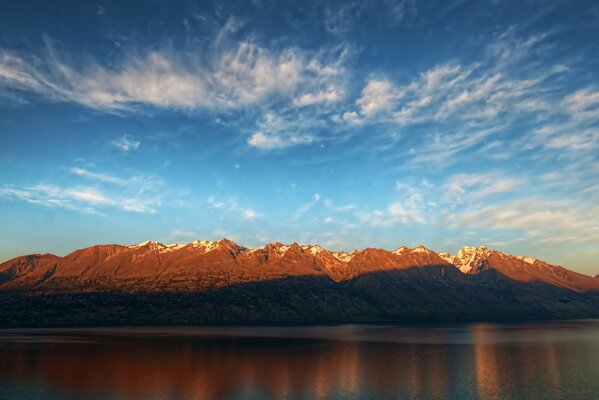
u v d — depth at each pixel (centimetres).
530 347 14975
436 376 9419
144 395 7838
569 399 7431
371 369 10325
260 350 14212
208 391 8119
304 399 7562
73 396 7750
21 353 13138
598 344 15875
